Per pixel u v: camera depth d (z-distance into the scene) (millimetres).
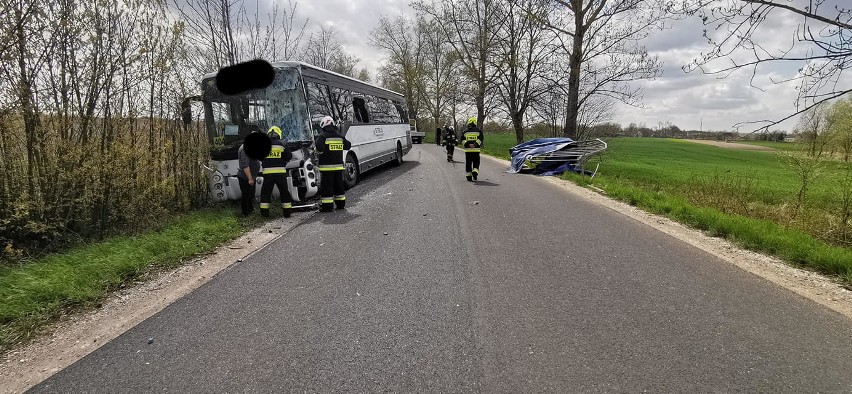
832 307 3828
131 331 3574
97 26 6543
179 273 4965
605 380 2738
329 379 2801
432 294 4148
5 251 5648
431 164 17812
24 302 4051
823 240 6746
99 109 6695
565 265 4969
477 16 25312
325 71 10641
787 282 4457
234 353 3160
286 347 3221
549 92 20562
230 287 4477
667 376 2775
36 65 5977
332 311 3822
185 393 2705
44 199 6227
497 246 5738
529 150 15312
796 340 3240
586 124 19906
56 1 6027
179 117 8383
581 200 9414
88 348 3336
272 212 8281
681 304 3889
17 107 5691
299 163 8812
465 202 8883
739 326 3463
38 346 3420
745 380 2730
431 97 47281
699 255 5387
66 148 6277
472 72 25875
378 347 3186
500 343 3211
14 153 5934
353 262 5160
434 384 2721
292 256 5492
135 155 7176
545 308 3811
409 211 8055
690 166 30391
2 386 2889
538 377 2775
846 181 8086
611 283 4402
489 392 2631
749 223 6582
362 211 8219
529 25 20453
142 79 7277
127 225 7203
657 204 8312
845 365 2896
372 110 13922
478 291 4207
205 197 9234
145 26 7234
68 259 5391
